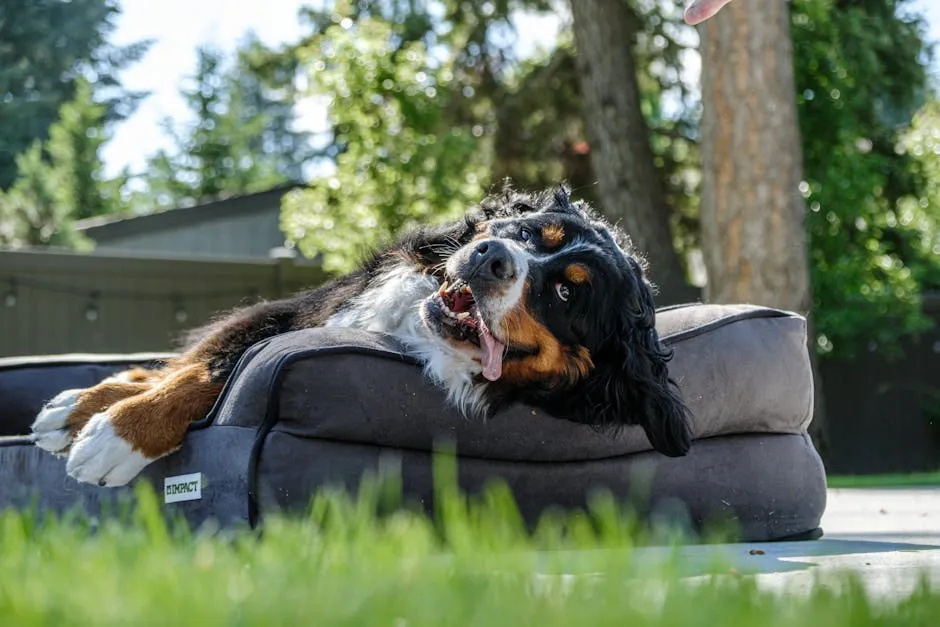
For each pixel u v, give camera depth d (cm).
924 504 620
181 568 192
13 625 156
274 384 320
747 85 1004
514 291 352
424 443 341
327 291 420
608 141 1305
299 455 320
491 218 412
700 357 389
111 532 234
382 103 1298
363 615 157
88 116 2873
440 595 168
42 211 1697
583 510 369
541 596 173
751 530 398
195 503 332
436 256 397
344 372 327
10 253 1109
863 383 1399
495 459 357
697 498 387
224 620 156
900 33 1391
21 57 3375
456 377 348
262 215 1816
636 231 1298
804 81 1309
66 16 3509
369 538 220
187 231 1783
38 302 1122
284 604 162
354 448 329
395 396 334
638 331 373
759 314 409
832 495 731
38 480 376
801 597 188
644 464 379
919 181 1427
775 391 402
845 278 1312
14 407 512
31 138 3120
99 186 2914
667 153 1495
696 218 1485
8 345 1109
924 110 1543
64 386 520
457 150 1282
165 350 1166
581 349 368
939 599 175
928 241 1553
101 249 1741
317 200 1304
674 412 366
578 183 1452
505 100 1436
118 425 337
